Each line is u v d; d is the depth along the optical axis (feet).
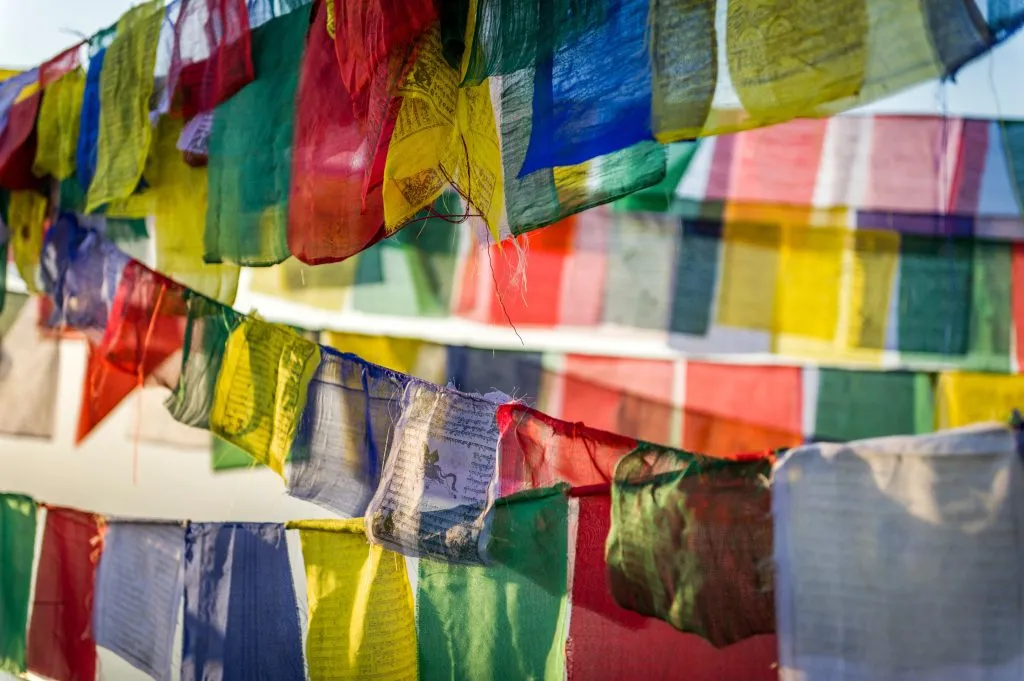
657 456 5.14
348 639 6.75
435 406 6.31
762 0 4.21
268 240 6.96
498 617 6.07
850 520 4.50
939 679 4.28
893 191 6.96
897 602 4.38
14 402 10.26
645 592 5.09
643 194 7.66
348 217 6.40
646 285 7.69
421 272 8.29
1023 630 4.13
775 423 7.31
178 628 7.74
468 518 5.93
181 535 7.67
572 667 5.59
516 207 5.13
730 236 7.47
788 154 7.25
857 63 3.93
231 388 7.64
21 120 8.98
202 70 7.52
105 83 8.18
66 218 9.20
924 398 6.95
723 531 4.81
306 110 6.77
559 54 4.99
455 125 5.46
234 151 7.27
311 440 7.05
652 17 4.58
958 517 4.28
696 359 7.56
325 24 6.64
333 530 6.74
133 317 8.36
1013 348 6.76
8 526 9.28
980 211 6.75
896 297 7.02
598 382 7.77
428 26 5.45
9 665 9.11
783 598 4.63
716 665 5.15
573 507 5.59
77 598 8.54
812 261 7.25
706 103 4.33
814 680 4.55
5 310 10.29
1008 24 3.56
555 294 7.92
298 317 8.64
